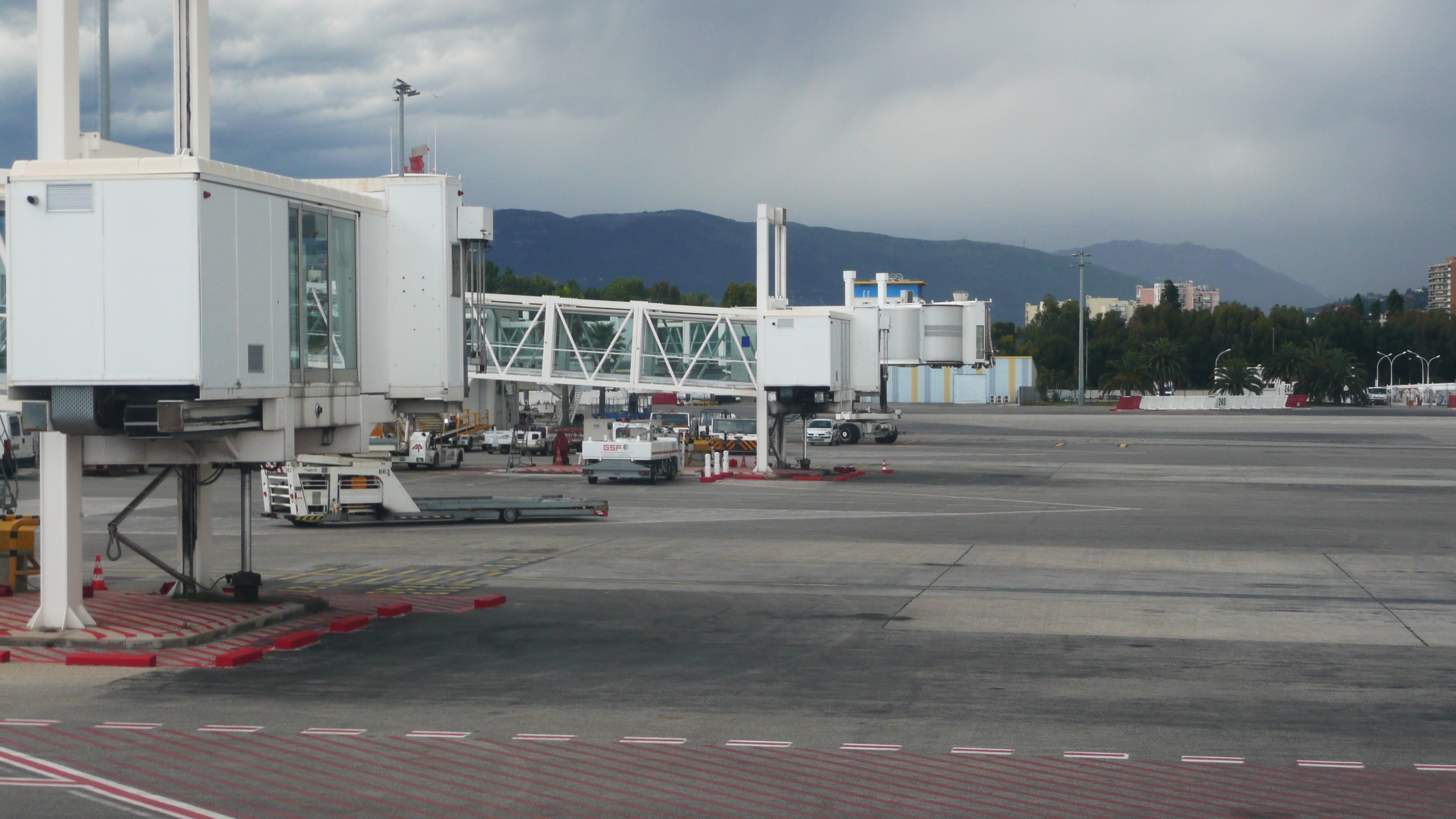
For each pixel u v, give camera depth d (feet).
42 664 52.29
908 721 43.24
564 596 70.74
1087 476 172.24
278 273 57.93
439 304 67.15
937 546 94.63
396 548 93.35
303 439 64.44
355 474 109.50
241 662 52.44
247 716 43.60
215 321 52.75
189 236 51.49
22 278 52.49
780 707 45.21
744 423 198.39
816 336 162.50
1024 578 78.48
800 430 298.56
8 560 68.08
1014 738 41.04
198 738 40.47
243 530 66.18
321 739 40.52
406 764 37.68
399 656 54.29
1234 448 241.76
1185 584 76.07
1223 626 62.18
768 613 65.21
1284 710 44.96
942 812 33.24
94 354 52.19
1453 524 111.96
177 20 61.36
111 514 115.55
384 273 67.41
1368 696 47.09
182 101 61.46
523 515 112.06
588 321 192.85
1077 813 33.24
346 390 64.85
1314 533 104.88
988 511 122.72
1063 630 60.85
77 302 52.29
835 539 99.25
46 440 56.03
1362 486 156.35
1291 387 611.47
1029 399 609.42
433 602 68.69
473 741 40.42
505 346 196.44
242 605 64.34
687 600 69.41
